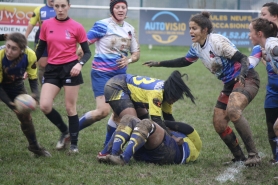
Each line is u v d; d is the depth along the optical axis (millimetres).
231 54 16266
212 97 32594
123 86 17438
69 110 18297
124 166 16219
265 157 18703
